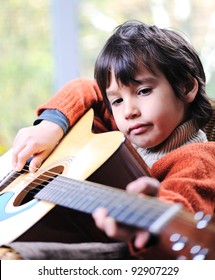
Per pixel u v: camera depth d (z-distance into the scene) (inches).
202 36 69.5
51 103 39.3
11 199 32.0
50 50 73.0
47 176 32.0
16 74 73.1
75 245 24.8
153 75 34.3
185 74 36.0
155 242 20.9
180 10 69.9
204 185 28.6
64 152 34.5
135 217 19.5
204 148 32.4
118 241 26.5
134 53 35.1
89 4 72.1
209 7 69.1
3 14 72.3
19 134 36.9
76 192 25.3
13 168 36.1
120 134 31.5
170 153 32.8
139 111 34.0
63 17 71.7
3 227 28.2
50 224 27.8
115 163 29.1
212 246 22.1
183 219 20.0
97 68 37.3
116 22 71.6
